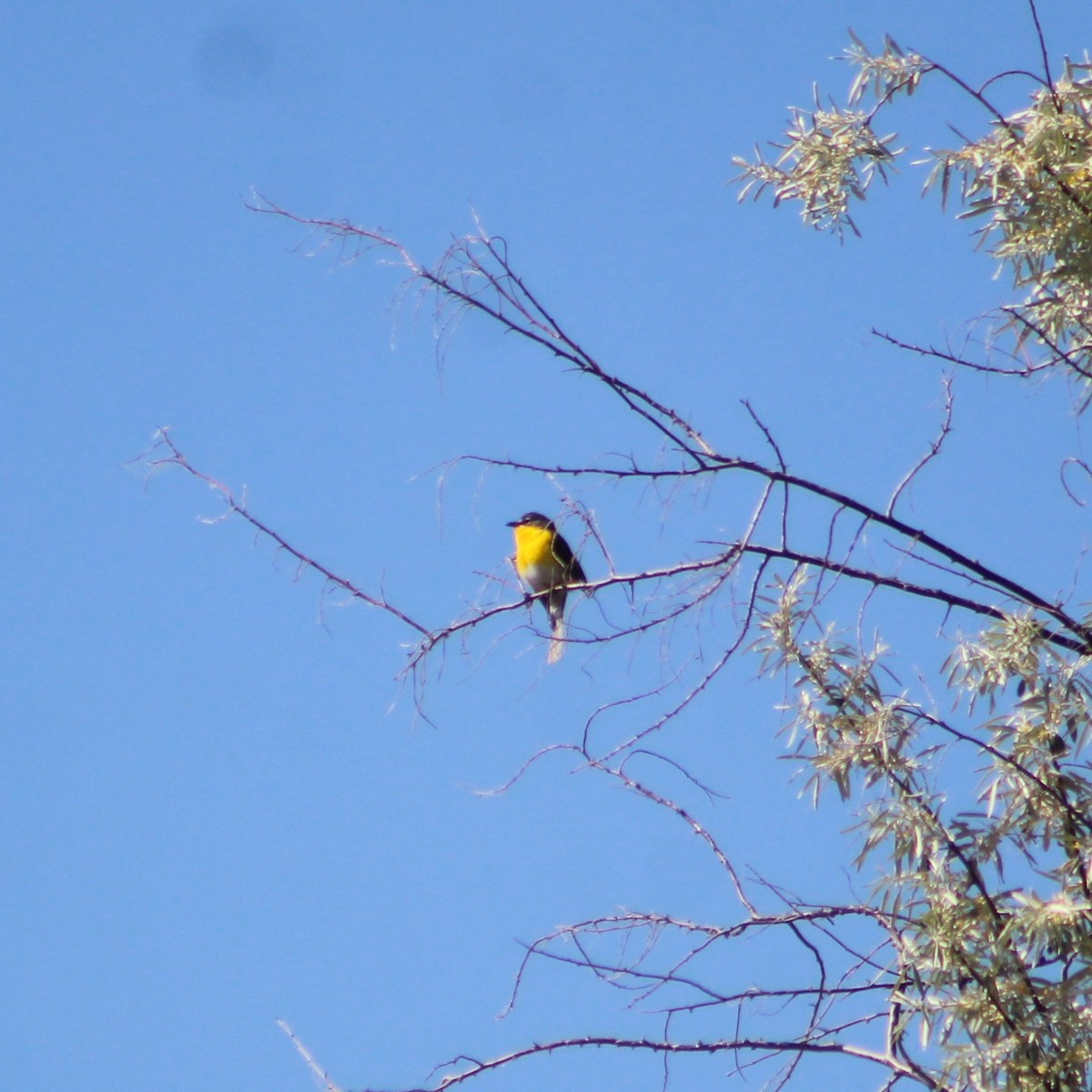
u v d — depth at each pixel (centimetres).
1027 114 1194
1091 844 1041
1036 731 1087
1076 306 1183
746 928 1096
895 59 1229
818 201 1242
